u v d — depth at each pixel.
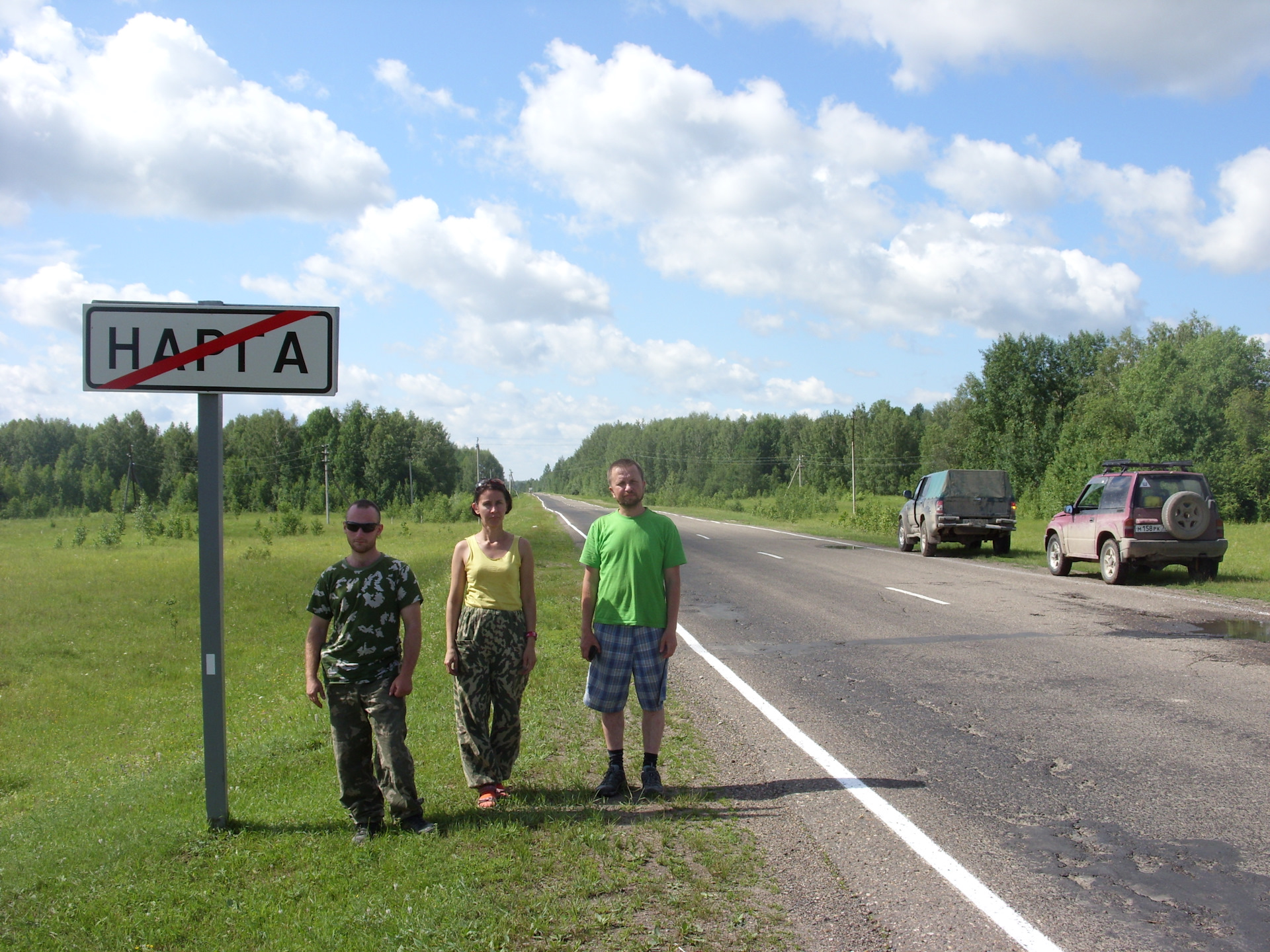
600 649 4.85
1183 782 4.92
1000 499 21.17
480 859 3.89
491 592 4.72
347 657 4.23
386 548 31.39
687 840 4.12
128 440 119.88
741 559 21.08
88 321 4.30
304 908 3.48
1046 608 12.05
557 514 58.84
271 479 116.69
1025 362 70.94
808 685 7.57
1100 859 3.88
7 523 76.12
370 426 116.31
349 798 4.23
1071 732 5.97
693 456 133.62
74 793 6.46
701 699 7.07
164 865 3.93
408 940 3.18
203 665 4.36
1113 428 56.28
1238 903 3.46
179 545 37.66
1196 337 71.25
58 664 12.61
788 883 3.65
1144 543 14.50
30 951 3.18
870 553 22.89
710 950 3.11
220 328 4.33
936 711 6.58
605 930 3.26
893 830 4.24
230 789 5.15
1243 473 43.00
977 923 3.29
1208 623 10.55
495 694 4.74
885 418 105.38
